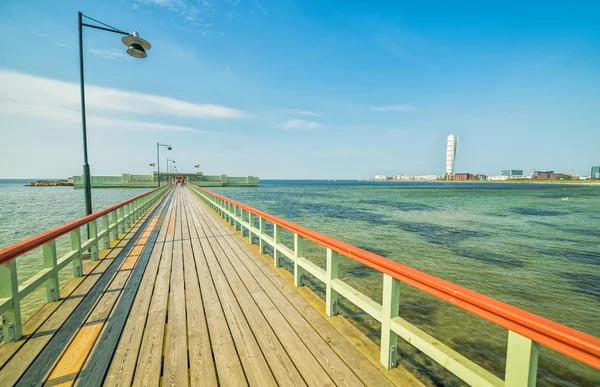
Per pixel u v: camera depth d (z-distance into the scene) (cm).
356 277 741
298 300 371
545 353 452
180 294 393
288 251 439
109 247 639
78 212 2433
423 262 978
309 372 230
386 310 229
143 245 689
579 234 1606
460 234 1533
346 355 251
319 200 4178
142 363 241
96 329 295
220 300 373
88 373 227
